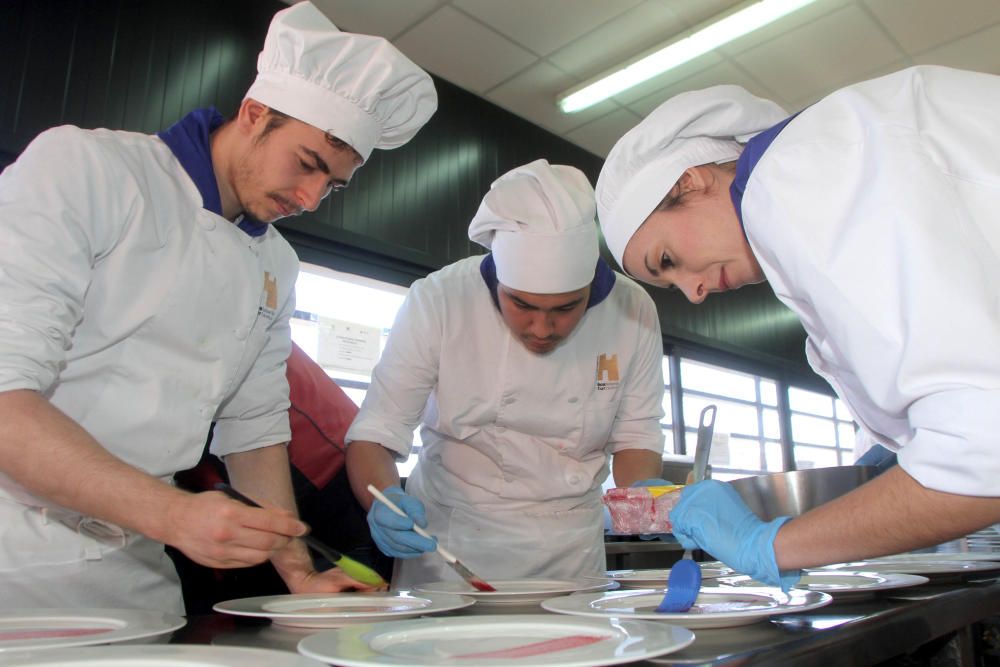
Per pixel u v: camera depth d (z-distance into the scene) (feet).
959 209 2.38
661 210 3.24
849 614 2.75
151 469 3.72
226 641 2.38
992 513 2.31
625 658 1.79
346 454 5.38
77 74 8.18
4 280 2.85
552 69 11.99
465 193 12.18
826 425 20.51
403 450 5.32
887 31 11.16
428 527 5.60
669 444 15.34
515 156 13.21
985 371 2.23
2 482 3.20
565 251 4.64
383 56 3.81
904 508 2.43
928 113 2.59
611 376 5.65
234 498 3.08
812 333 3.12
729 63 11.85
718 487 3.21
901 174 2.43
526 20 10.69
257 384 4.45
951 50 11.64
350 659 1.80
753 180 2.75
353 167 4.09
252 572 5.48
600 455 5.85
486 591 3.49
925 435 2.35
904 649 2.70
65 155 3.28
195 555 2.68
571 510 5.58
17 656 1.84
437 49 11.38
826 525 2.66
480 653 1.99
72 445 2.71
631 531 4.58
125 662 1.77
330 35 3.66
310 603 3.08
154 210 3.59
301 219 9.80
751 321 17.99
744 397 17.90
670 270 3.32
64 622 2.54
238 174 3.84
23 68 7.80
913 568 4.21
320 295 10.46
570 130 13.99
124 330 3.52
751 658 1.96
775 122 3.22
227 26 9.70
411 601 3.11
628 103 13.01
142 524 2.69
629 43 11.28
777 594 3.10
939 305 2.29
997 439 2.17
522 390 5.39
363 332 10.82
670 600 2.73
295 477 5.73
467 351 5.41
